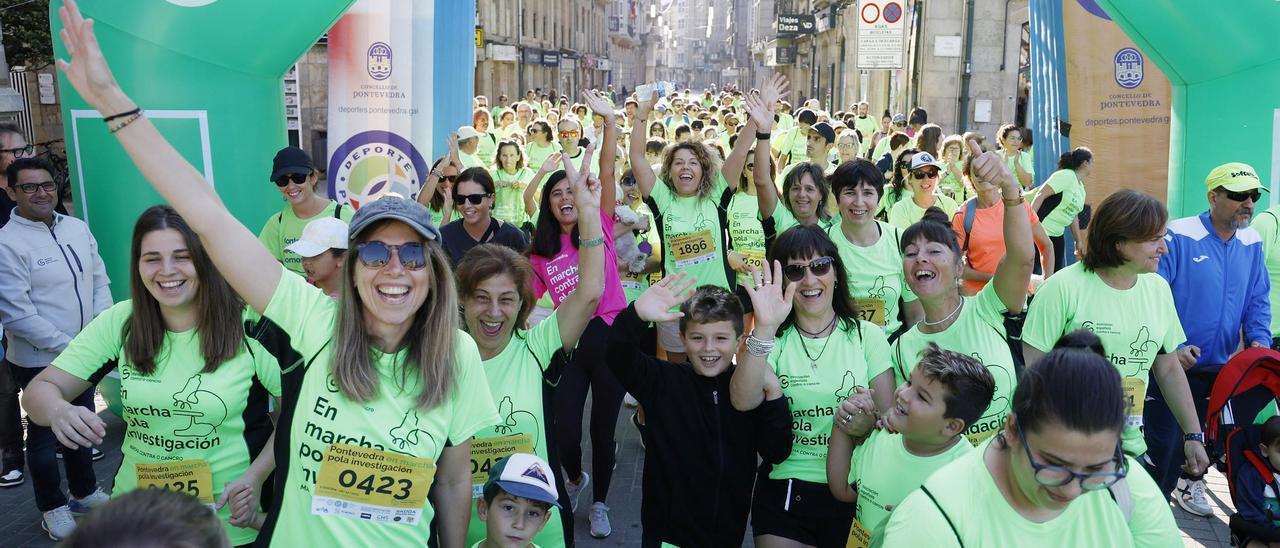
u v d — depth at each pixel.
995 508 1.88
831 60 36.53
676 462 3.30
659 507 3.36
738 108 23.77
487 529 2.97
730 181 6.14
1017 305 3.44
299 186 5.23
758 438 3.29
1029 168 10.96
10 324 4.68
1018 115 20.28
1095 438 1.70
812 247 3.40
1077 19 7.87
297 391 2.37
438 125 7.21
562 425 4.73
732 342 3.24
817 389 3.39
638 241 6.82
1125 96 7.82
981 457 1.93
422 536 2.40
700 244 5.98
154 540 1.37
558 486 3.29
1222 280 4.61
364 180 7.09
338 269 3.94
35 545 4.54
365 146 7.06
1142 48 5.78
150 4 5.21
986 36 19.98
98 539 1.37
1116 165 7.95
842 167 5.01
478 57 35.38
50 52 14.15
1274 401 3.74
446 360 2.39
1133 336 3.72
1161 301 3.79
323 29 5.60
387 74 6.99
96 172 5.48
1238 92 5.45
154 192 5.53
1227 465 3.80
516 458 2.94
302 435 2.34
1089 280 3.75
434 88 7.13
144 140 2.26
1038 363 1.81
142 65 5.28
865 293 5.01
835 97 35.00
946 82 20.23
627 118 18.28
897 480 2.76
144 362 2.85
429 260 2.37
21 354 4.89
